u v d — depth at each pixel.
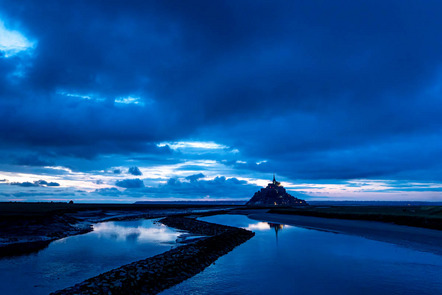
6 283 16.36
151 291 14.67
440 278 16.41
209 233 40.28
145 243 31.17
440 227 35.78
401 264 19.80
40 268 19.78
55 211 51.66
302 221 60.09
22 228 35.72
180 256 20.89
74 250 26.61
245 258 23.05
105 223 58.66
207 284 16.05
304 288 15.01
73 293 12.95
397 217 46.31
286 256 23.38
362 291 14.36
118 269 17.06
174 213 104.06
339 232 39.28
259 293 14.35
